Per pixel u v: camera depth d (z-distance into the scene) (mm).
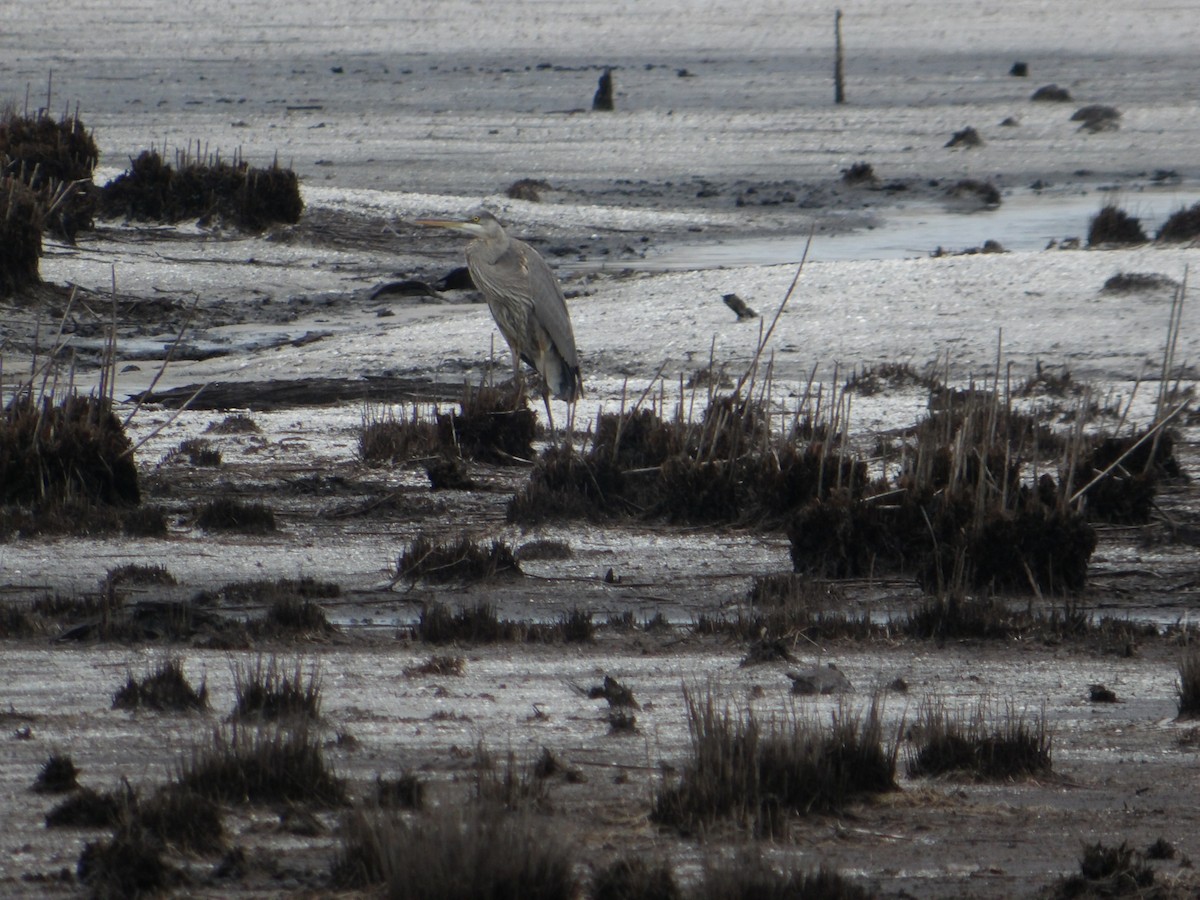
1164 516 40969
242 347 66438
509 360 61594
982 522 34875
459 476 44094
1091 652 28953
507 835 16156
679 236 98062
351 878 16547
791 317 66125
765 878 16141
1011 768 21250
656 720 23422
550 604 32688
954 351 61031
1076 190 120062
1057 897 16719
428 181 121938
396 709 23812
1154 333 62344
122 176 94812
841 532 35844
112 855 16422
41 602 30484
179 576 34219
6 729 22188
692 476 41094
